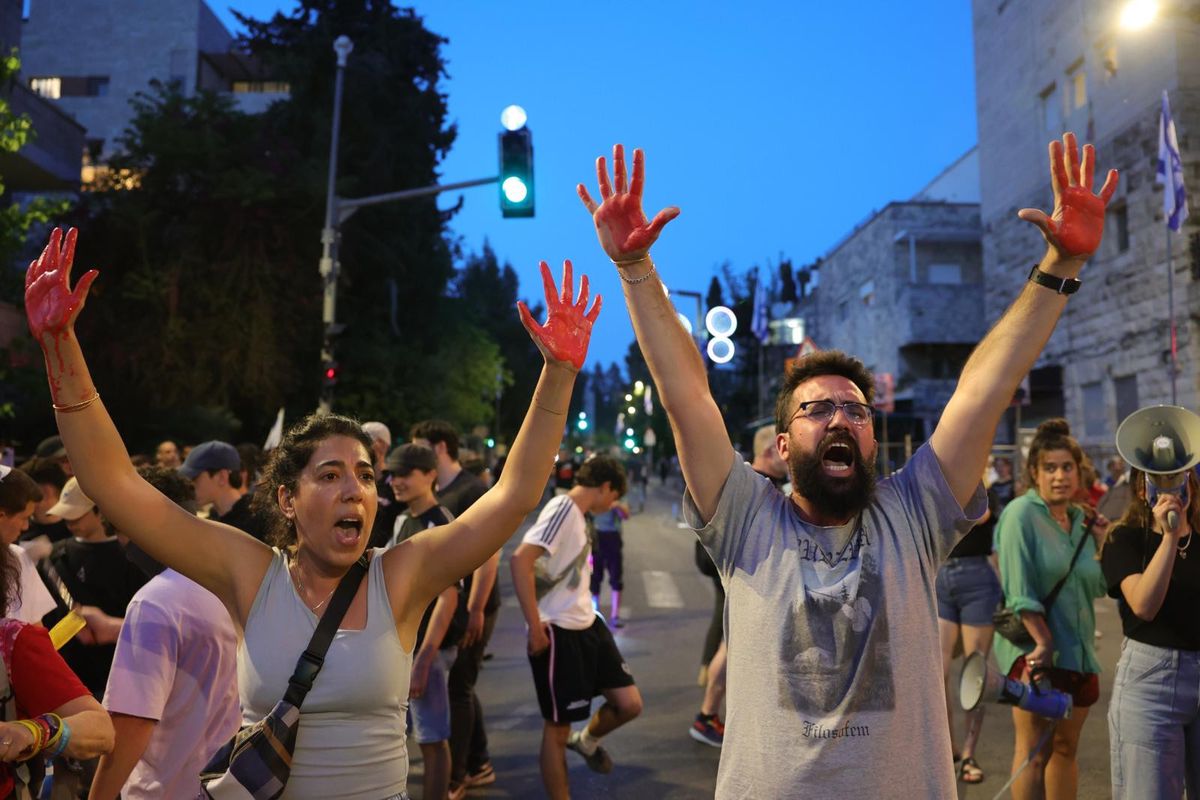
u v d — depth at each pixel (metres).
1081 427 24.12
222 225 26.05
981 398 2.51
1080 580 4.41
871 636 2.35
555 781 4.90
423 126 35.31
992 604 5.41
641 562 17.50
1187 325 20.22
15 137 12.76
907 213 35.56
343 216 16.64
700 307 26.02
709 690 6.36
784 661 2.37
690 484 2.56
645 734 6.57
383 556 2.49
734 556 2.54
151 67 43.97
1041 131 26.09
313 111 32.91
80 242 26.03
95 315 25.45
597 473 5.13
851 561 2.43
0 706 2.34
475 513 2.52
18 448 21.00
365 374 31.11
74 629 3.17
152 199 26.55
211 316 25.48
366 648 2.33
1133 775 3.60
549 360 2.51
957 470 2.51
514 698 7.67
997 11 28.52
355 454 2.46
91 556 4.11
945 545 2.53
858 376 2.60
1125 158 22.06
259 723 2.24
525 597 4.91
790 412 2.57
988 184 29.34
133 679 2.97
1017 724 4.44
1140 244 21.56
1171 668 3.54
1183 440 3.51
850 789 2.26
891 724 2.30
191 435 24.22
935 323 34.56
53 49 44.03
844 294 41.09
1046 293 2.51
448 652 4.96
